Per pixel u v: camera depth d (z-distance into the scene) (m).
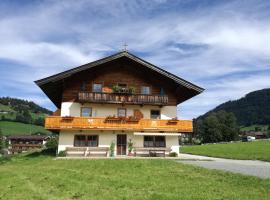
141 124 32.88
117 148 32.88
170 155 33.03
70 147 31.62
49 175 17.72
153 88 34.88
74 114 32.88
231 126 127.00
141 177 16.56
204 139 126.75
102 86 33.84
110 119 32.38
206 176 16.55
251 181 14.59
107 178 16.34
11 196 12.59
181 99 38.69
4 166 24.39
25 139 111.88
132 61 34.41
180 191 12.91
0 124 139.25
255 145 55.81
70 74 31.53
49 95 37.44
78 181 15.59
